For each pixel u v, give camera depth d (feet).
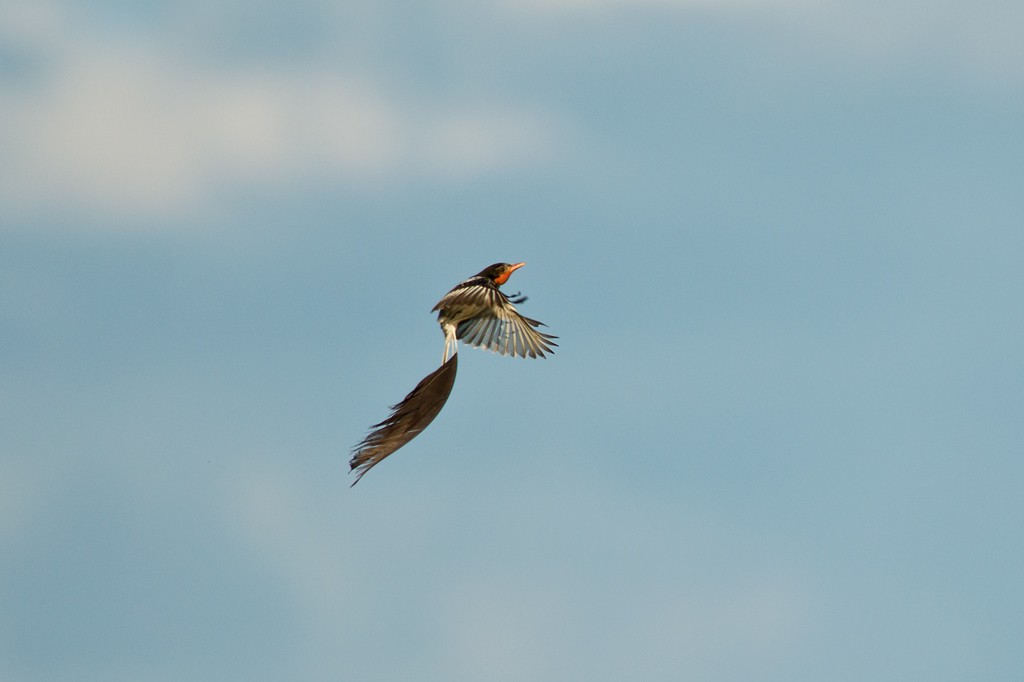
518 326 49.08
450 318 48.70
